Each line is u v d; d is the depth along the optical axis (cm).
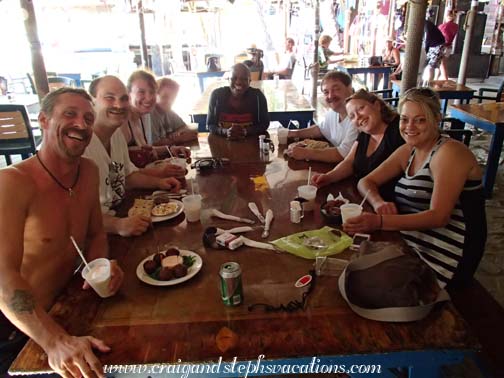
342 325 116
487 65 1030
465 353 108
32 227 144
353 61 877
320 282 136
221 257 154
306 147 295
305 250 154
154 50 991
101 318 124
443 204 171
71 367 107
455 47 1025
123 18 966
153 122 345
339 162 272
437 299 118
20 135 411
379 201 197
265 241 165
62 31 1077
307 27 1193
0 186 133
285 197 212
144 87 283
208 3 971
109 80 204
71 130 144
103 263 139
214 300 129
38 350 116
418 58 312
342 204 192
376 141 237
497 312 166
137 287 138
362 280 123
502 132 362
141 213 191
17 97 525
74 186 156
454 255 180
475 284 185
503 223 341
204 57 987
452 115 433
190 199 187
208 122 391
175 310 125
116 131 228
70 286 141
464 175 172
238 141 340
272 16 1327
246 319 120
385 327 114
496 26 1030
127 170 236
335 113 317
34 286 149
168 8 933
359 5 1129
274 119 419
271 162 276
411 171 198
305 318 119
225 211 196
